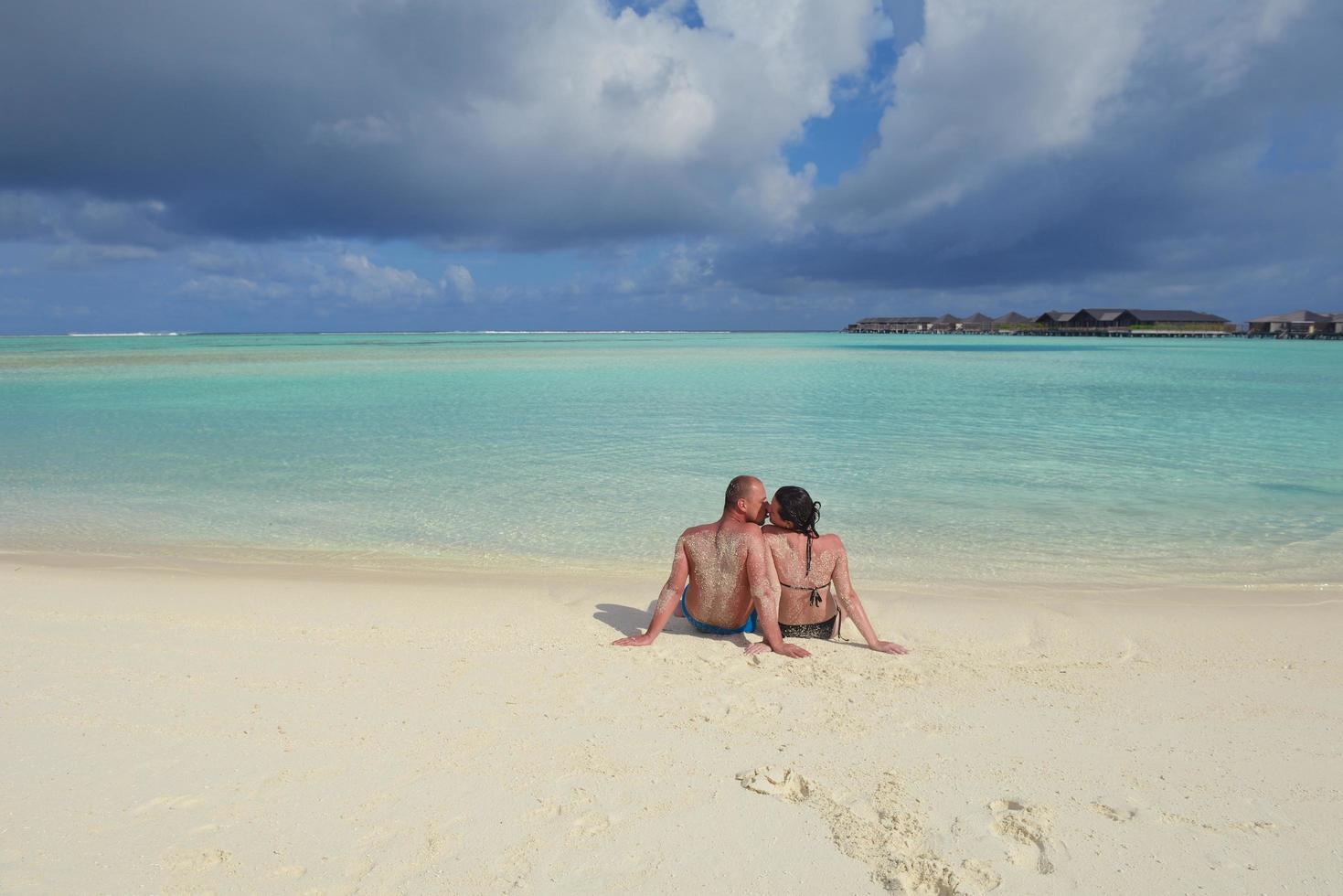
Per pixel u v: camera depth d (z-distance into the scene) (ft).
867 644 18.24
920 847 9.98
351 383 108.37
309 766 11.87
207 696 14.61
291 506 35.12
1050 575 25.26
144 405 78.43
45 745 12.48
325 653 17.17
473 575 24.94
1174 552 27.91
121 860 9.47
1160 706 14.62
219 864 9.43
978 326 609.01
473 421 65.72
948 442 54.44
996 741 13.07
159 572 24.71
